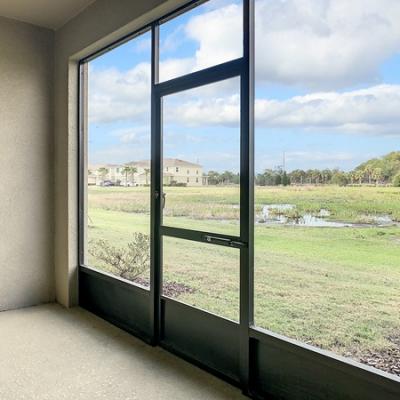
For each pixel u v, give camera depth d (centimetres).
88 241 394
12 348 292
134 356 281
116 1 317
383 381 172
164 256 298
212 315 258
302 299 211
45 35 401
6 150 380
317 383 202
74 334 321
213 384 242
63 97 393
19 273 391
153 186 301
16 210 388
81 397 226
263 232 228
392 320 175
